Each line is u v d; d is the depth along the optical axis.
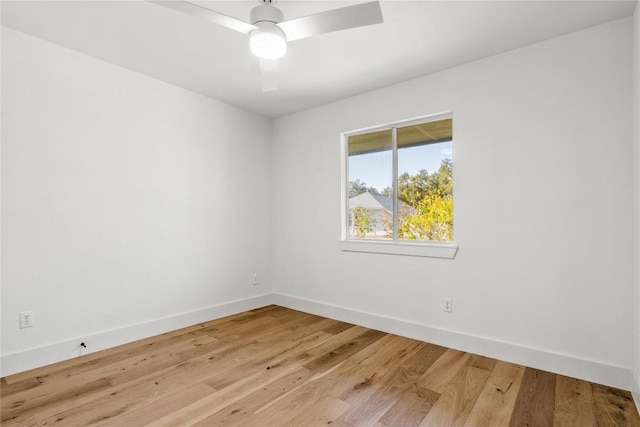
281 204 4.13
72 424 1.76
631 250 2.08
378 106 3.25
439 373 2.33
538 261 2.39
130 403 1.95
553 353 2.32
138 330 2.94
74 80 2.58
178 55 2.64
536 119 2.41
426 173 3.06
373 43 2.42
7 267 2.28
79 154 2.61
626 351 2.09
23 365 2.32
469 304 2.70
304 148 3.89
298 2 1.96
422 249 2.94
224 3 1.97
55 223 2.49
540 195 2.39
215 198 3.58
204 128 3.47
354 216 3.56
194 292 3.39
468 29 2.24
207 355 2.63
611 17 2.10
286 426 1.75
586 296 2.22
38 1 1.97
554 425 1.75
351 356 2.62
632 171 2.07
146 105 3.01
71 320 2.56
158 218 3.10
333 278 3.61
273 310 3.92
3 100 2.27
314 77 2.99
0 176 2.25
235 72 2.94
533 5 1.99
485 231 2.62
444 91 2.84
